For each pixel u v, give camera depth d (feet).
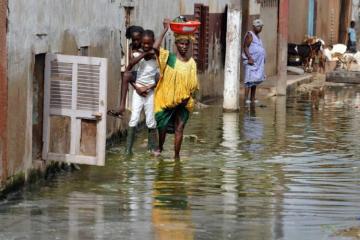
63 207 43.04
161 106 56.49
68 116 49.52
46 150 49.83
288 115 80.84
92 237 37.24
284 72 98.17
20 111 46.26
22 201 44.24
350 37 158.92
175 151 57.21
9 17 44.01
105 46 61.36
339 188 48.44
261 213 42.29
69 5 53.01
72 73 49.21
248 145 62.64
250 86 90.33
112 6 62.85
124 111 59.67
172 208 43.09
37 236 37.42
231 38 81.71
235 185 48.91
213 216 41.47
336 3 164.96
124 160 56.03
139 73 57.72
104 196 45.70
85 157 49.60
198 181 49.83
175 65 55.93
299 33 138.72
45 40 49.19
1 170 43.88
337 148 62.03
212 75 96.89
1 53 43.37
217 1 97.96
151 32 56.75
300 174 52.26
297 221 40.68
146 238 37.14
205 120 76.07
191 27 55.93
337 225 40.01
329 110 85.51
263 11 115.85
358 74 117.29
